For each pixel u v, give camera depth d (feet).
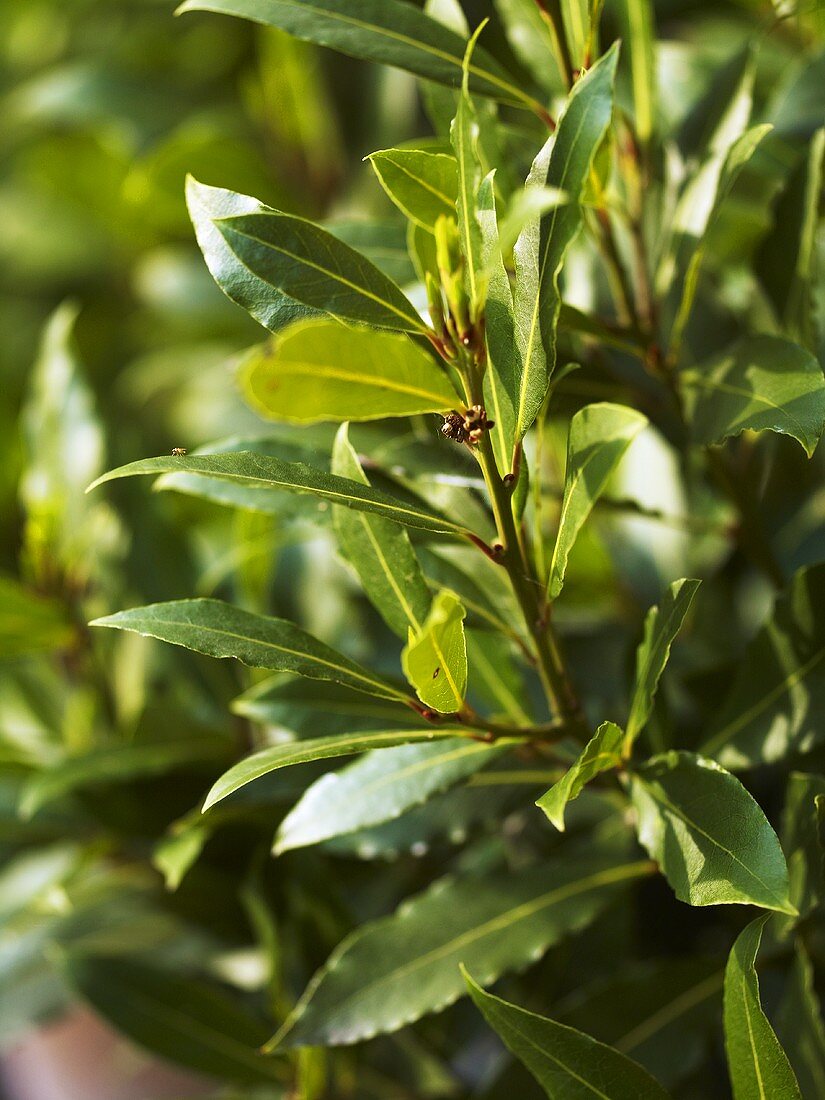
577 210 2.15
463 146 2.13
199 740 2.73
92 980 2.68
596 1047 2.20
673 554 2.86
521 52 2.54
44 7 4.51
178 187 3.66
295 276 2.17
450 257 2.15
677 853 2.21
